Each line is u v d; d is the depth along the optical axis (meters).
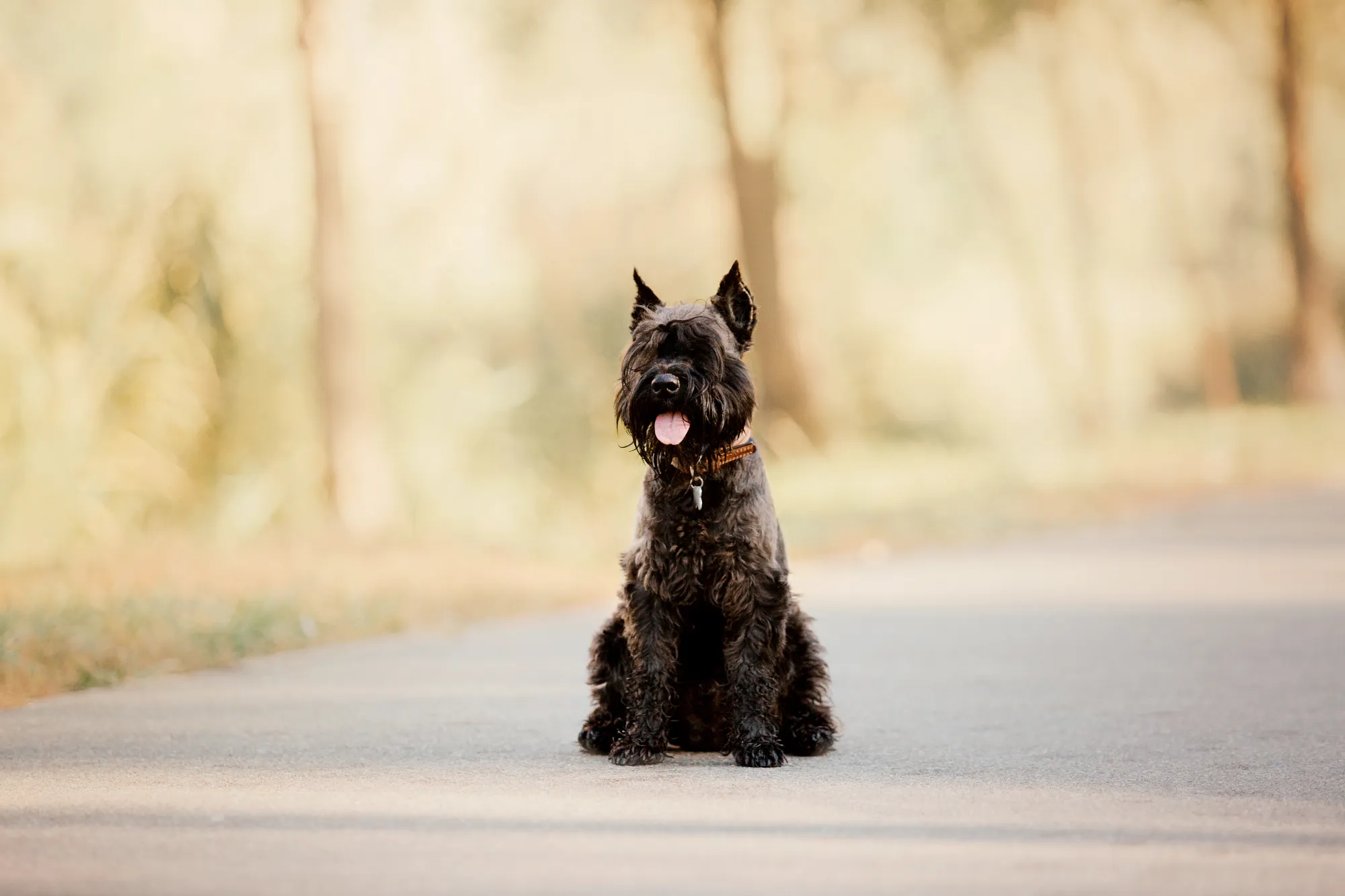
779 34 28.06
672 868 4.61
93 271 17.50
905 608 12.16
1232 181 46.28
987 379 36.38
